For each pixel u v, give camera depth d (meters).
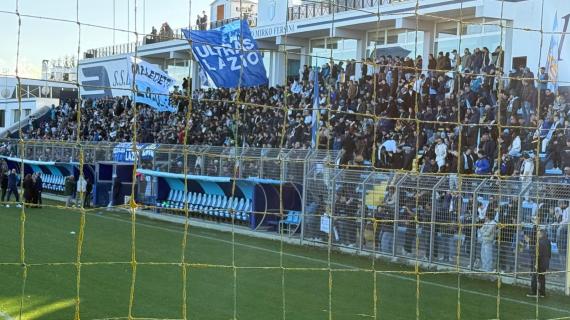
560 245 13.72
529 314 11.60
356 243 17.58
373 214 17.02
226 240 19.30
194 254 16.55
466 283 14.26
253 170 21.86
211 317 10.42
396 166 19.36
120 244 17.75
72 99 35.66
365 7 24.70
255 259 16.12
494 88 19.64
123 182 28.70
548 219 13.97
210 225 22.59
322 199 18.50
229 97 27.23
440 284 13.99
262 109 25.91
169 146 26.25
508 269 14.53
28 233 19.05
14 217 23.16
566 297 13.26
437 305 12.02
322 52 27.66
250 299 11.82
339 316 10.89
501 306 12.17
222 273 14.11
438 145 18.67
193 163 24.72
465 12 22.53
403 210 16.69
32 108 38.09
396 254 16.70
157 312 10.56
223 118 26.86
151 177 27.17
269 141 24.59
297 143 22.27
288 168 20.39
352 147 20.45
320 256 17.00
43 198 32.41
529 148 18.23
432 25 24.34
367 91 21.73
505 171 16.98
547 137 17.88
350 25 25.06
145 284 12.62
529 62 18.94
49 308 10.41
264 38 27.80
